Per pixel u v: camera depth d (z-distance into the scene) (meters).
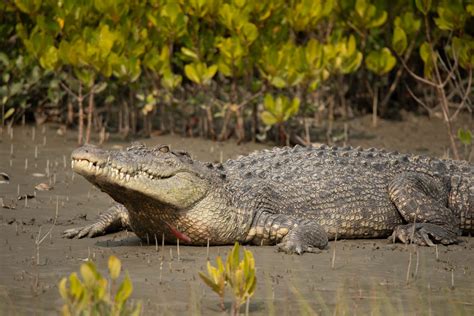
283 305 14.93
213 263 17.89
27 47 33.47
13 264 17.39
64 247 19.30
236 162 22.86
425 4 31.81
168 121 36.28
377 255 19.38
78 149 18.06
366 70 38.22
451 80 39.66
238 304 14.00
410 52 35.88
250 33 32.47
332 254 19.34
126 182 18.31
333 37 35.81
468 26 35.88
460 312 14.76
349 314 14.49
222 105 34.75
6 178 26.16
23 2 34.09
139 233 20.09
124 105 35.19
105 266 17.41
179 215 19.34
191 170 19.23
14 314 13.98
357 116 38.91
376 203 22.03
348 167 22.73
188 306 14.66
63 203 23.80
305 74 32.75
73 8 33.62
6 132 33.03
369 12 35.62
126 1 33.84
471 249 20.44
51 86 33.50
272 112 32.19
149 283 16.08
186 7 33.81
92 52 31.70
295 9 33.94
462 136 28.39
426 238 20.77
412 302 15.38
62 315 12.58
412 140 35.47
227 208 19.88
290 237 19.70
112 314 12.52
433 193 22.47
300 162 22.80
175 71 38.00
